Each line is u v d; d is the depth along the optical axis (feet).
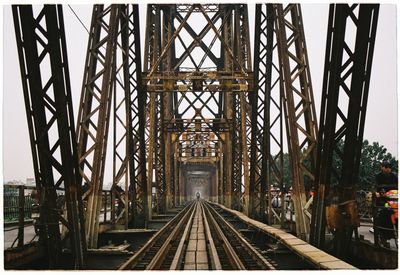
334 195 24.43
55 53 21.72
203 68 64.85
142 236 42.11
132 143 47.11
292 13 34.83
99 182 32.55
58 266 23.12
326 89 24.90
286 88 32.81
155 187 79.87
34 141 22.16
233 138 85.97
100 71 33.94
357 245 25.93
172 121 90.38
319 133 25.58
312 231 26.30
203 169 259.80
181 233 48.21
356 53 22.16
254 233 43.86
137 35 48.11
